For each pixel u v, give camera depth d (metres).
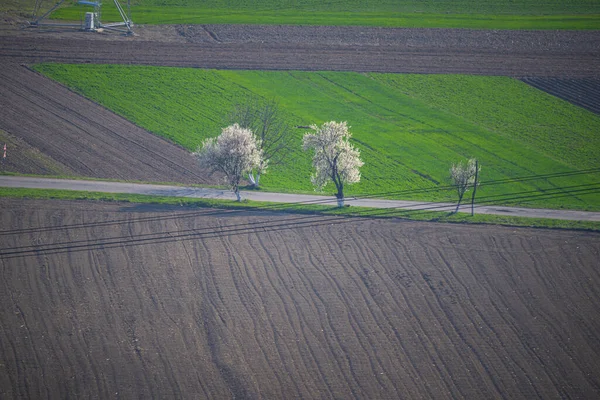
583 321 71.81
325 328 69.44
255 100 130.62
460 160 114.94
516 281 77.88
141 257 79.50
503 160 115.38
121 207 90.31
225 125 121.81
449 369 64.75
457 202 99.25
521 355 66.81
